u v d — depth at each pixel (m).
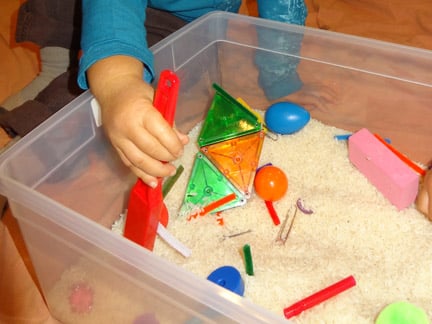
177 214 0.78
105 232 0.52
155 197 0.63
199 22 0.85
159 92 0.57
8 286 0.71
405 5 1.21
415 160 0.87
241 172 0.80
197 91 0.92
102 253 0.54
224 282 0.64
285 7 0.96
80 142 0.69
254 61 0.91
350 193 0.80
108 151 0.74
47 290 0.67
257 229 0.76
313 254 0.71
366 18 1.19
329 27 1.18
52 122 0.63
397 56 0.80
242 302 0.46
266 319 0.45
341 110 0.91
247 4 1.31
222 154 0.81
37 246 0.62
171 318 0.55
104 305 0.63
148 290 0.54
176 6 0.98
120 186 0.79
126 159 0.60
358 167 0.83
